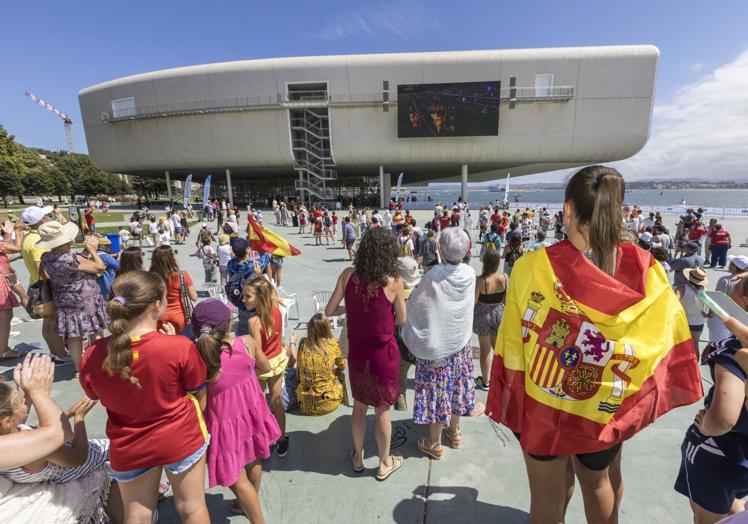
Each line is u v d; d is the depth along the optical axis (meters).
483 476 2.59
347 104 36.56
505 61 34.34
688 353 1.31
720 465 1.58
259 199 54.56
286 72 36.12
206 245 8.76
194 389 1.69
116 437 1.59
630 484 2.47
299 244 16.33
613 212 1.19
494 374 1.50
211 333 1.96
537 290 1.33
